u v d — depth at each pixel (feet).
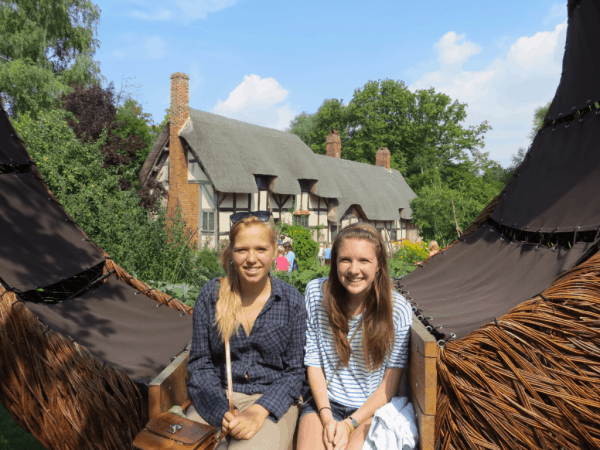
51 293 11.32
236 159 61.46
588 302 5.37
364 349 6.37
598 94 9.78
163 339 10.33
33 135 41.78
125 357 8.73
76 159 42.24
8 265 9.32
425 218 73.61
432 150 128.47
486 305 8.45
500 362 5.53
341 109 135.74
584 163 9.41
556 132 11.81
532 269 9.07
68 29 73.67
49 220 11.95
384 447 5.46
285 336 6.63
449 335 7.12
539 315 5.58
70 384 7.38
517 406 5.25
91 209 28.66
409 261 40.65
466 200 71.51
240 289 6.68
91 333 9.50
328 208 81.41
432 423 5.40
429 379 5.37
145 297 12.71
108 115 64.23
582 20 11.60
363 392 6.51
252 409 6.07
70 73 72.54
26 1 68.54
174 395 6.44
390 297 6.33
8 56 68.03
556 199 9.70
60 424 7.44
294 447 6.70
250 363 6.62
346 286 6.19
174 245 27.35
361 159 127.34
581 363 5.16
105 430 7.37
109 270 12.82
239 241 6.19
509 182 13.30
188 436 5.40
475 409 5.43
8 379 7.34
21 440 9.07
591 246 7.42
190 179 61.82
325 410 6.24
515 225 10.94
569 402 5.04
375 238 6.17
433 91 131.95
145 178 67.26
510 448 5.27
